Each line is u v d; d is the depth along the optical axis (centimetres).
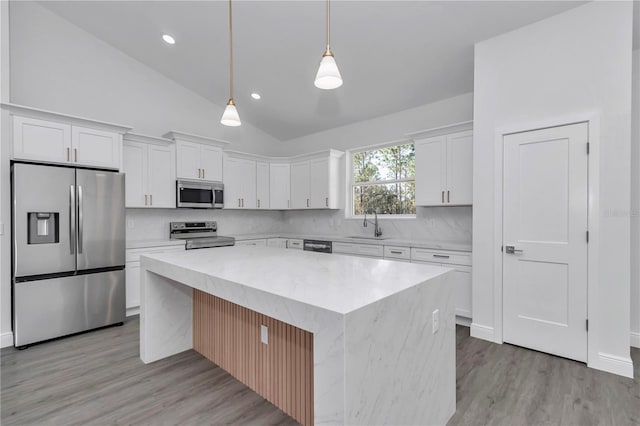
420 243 354
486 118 283
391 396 129
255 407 186
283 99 456
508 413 179
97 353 259
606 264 226
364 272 173
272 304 130
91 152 316
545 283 253
